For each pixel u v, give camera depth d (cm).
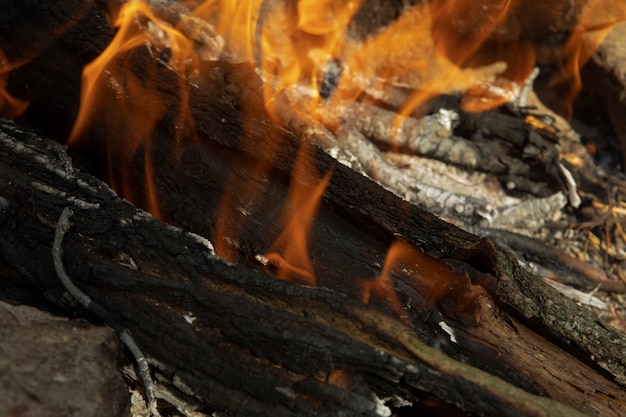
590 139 137
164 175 102
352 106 129
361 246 100
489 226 123
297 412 88
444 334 95
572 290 116
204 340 91
